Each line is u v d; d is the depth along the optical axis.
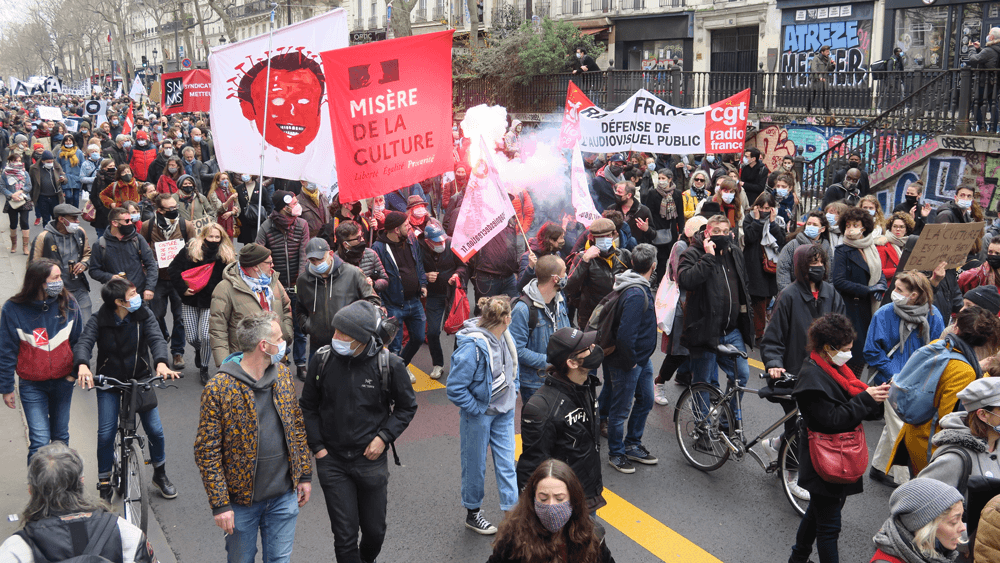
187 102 17.62
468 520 5.38
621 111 11.01
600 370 8.88
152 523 5.44
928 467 4.07
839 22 22.58
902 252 7.32
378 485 4.37
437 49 7.39
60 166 15.17
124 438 5.33
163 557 5.00
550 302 5.95
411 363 9.02
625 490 5.97
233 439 3.95
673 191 11.78
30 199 14.83
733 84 20.66
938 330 6.12
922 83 16.14
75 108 39.72
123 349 5.52
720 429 6.19
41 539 2.97
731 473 6.29
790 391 5.50
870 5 21.75
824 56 19.62
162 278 8.66
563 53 25.09
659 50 28.33
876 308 7.53
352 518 4.34
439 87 7.47
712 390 6.24
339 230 7.46
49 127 19.16
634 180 12.98
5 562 2.90
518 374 5.84
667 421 7.38
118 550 3.08
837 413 4.32
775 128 19.67
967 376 4.93
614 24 29.27
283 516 4.21
